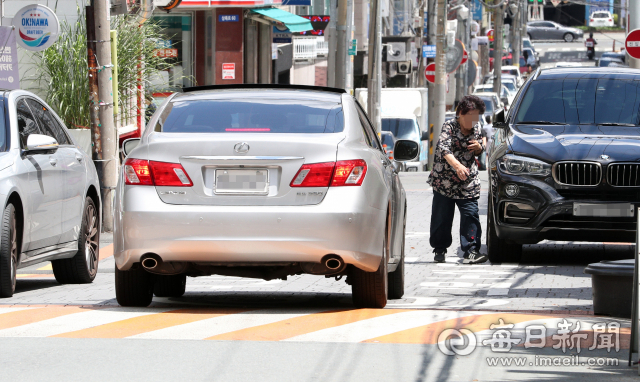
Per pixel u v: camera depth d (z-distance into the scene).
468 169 33.12
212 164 20.72
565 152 31.30
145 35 54.53
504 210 32.09
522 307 23.77
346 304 24.36
